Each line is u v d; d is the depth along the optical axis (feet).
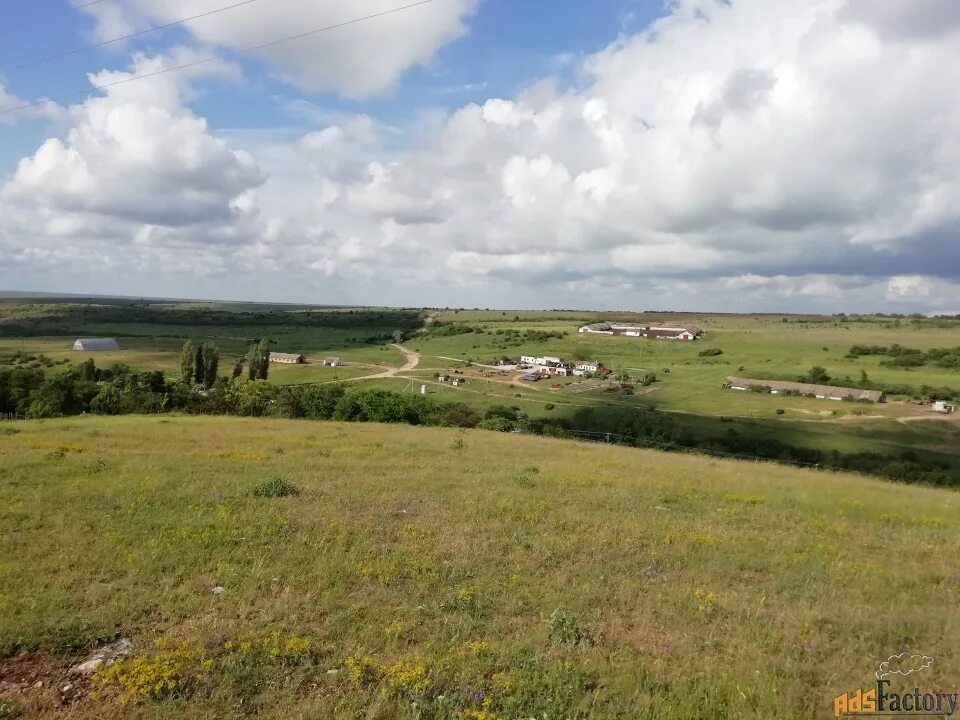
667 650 24.30
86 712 18.76
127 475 54.34
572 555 36.32
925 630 27.02
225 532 36.88
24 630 23.18
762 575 34.60
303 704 19.20
